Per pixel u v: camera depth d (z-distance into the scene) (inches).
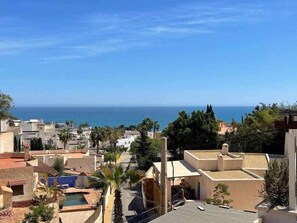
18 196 1429.6
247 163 1643.7
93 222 1280.8
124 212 1601.9
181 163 1696.6
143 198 1736.0
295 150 517.7
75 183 2297.0
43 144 4301.2
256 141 2335.1
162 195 1115.3
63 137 4237.2
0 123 2891.2
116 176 1150.3
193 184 1534.2
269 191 553.0
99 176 1173.1
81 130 5462.6
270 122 2356.1
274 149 2279.8
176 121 2546.8
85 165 2765.7
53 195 1518.2
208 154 1717.5
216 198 1246.3
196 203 962.1
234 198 1283.2
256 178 1331.2
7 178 1424.7
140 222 1414.9
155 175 1648.6
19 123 4704.7
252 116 2561.5
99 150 4323.3
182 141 2484.0
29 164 1624.0
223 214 852.6
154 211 1566.2
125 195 1924.2
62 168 2546.8
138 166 2952.8
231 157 1608.0
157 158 2992.1
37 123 5216.5
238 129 2568.9
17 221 1226.0
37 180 1772.9
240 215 845.2
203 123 2469.2
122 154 4315.9
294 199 523.2
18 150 3213.6
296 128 503.5
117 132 4788.4
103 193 1668.3
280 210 524.7
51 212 1259.8
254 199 1283.2
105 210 1549.0
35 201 1419.8
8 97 2910.9
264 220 544.4
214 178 1333.7
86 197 1941.4
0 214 1266.0
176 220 814.5
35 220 1200.8
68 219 1528.1
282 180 548.7
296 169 543.8
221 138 2554.1
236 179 1296.8
